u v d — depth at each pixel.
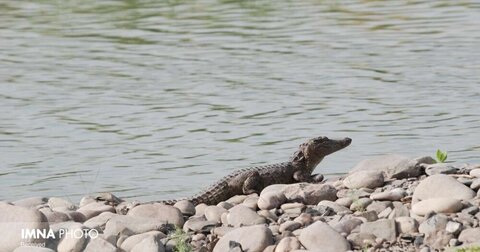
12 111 71.50
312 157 43.31
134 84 79.19
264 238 32.31
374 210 34.97
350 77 79.00
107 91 77.06
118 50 93.50
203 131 64.25
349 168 53.56
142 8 115.19
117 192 50.25
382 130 62.94
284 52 89.31
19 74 84.44
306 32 98.06
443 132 61.94
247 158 57.47
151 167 55.78
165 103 72.50
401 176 39.66
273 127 64.81
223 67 84.12
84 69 85.69
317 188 37.22
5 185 53.12
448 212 33.19
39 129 66.25
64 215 36.19
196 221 35.19
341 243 31.66
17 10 117.38
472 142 58.97
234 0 116.88
